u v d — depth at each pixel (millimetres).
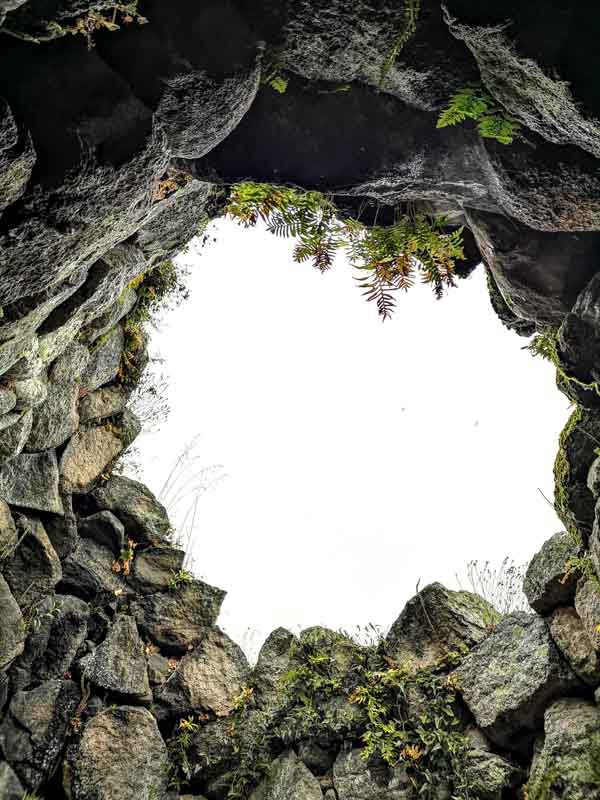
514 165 2131
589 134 1769
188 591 5098
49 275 2080
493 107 1972
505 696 3689
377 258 2510
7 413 3158
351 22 1834
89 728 4105
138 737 4234
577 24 1545
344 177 2303
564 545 3662
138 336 5047
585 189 2078
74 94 1610
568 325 2656
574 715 3238
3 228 1705
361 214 2637
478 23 1627
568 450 3080
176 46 1719
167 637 4859
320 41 1907
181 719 4562
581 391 2865
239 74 1833
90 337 4059
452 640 4352
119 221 2229
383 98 2154
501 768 3613
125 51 1693
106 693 4332
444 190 2447
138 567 5012
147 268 3607
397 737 4066
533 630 3803
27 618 3734
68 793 3859
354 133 2213
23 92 1537
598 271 2506
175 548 5223
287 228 2461
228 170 2314
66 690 4109
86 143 1665
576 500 3078
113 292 3268
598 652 3256
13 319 2244
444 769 3840
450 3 1638
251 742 4434
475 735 3883
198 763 4406
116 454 4988
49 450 4133
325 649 4742
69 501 4348
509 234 2561
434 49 1898
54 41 1540
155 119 1812
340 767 4121
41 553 3848
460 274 3127
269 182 2336
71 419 4176
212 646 4918
